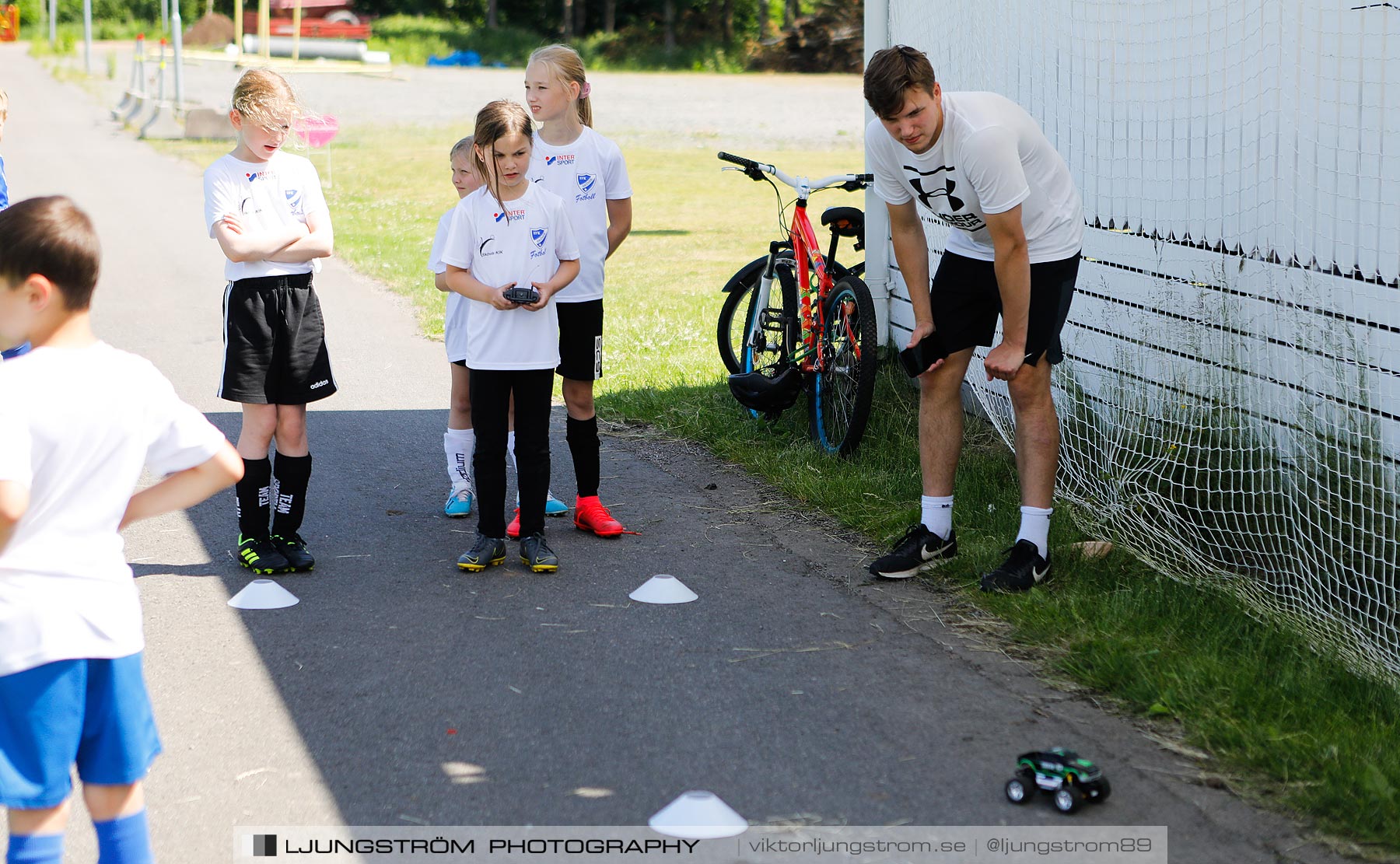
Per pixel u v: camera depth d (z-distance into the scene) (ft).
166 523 16.97
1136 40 18.02
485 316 14.66
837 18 173.58
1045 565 14.48
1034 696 11.88
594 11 219.00
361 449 20.70
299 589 14.67
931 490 15.07
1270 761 10.41
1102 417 18.76
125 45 187.01
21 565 7.38
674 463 20.10
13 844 7.70
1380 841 9.40
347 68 132.05
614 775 10.46
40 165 64.23
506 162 14.37
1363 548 13.78
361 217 49.67
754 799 10.09
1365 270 14.43
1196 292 17.16
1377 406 14.37
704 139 80.12
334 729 11.27
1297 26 15.16
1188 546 15.14
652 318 30.73
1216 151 16.67
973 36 22.25
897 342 24.95
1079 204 14.42
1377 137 14.17
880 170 14.55
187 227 46.93
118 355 7.88
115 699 7.70
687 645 13.07
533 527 15.34
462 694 11.96
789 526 16.99
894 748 10.90
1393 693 11.60
